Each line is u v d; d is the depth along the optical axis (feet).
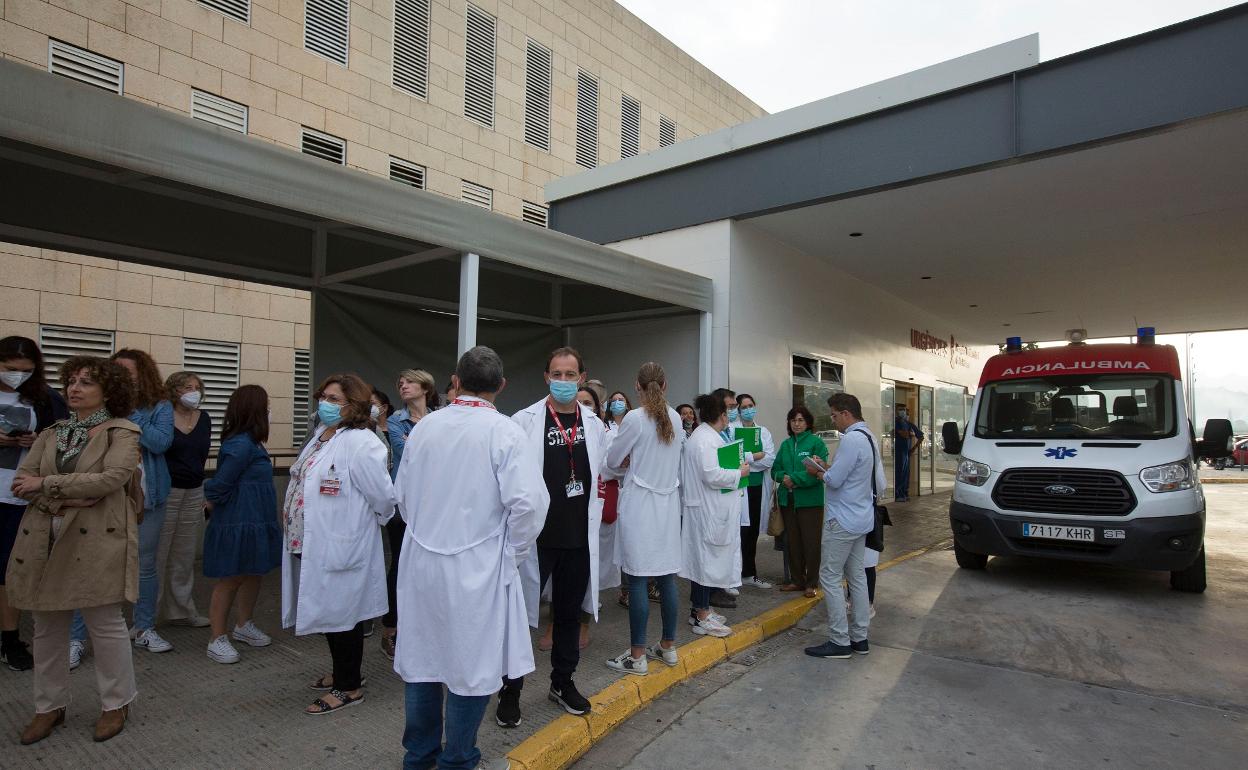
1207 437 24.72
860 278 41.47
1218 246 34.30
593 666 14.61
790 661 16.31
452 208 18.83
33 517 10.09
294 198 15.51
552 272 22.06
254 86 34.58
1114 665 16.11
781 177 28.63
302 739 10.81
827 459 20.83
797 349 34.76
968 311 51.78
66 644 10.49
